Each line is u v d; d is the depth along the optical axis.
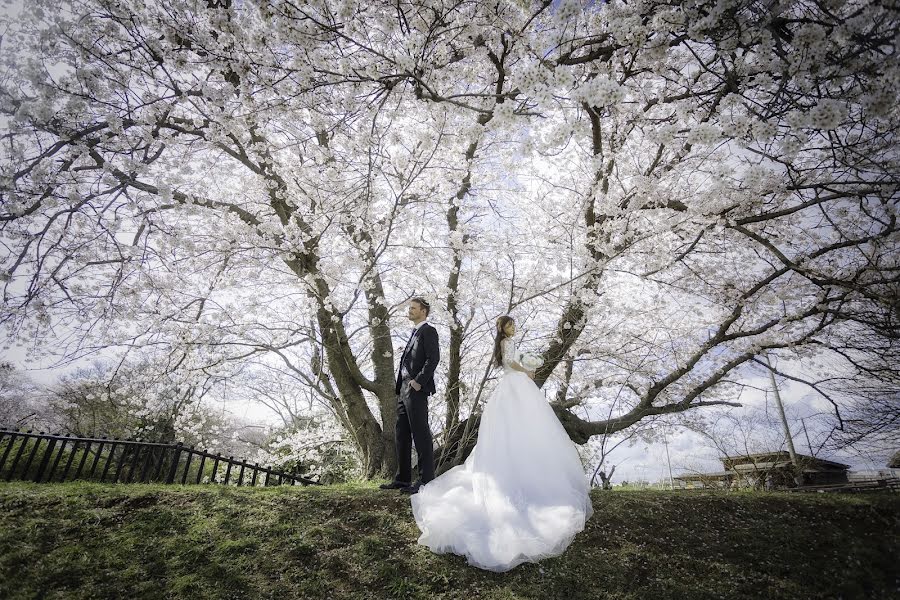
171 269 7.24
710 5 3.56
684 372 8.42
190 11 5.21
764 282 6.78
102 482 5.46
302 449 11.22
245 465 6.53
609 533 4.27
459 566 3.76
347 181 7.21
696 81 5.16
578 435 8.91
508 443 4.42
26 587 3.36
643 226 7.28
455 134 6.92
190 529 4.20
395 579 3.63
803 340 7.40
